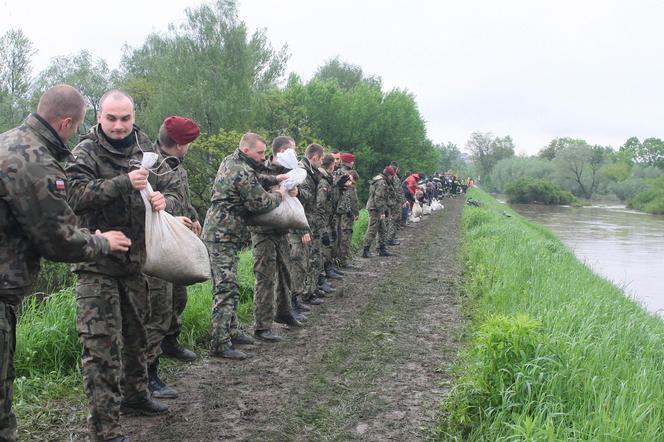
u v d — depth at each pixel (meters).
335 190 10.41
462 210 30.95
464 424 4.04
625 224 40.25
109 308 3.50
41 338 4.96
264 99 30.44
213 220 5.54
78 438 3.79
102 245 3.00
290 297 6.73
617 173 82.62
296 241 7.18
